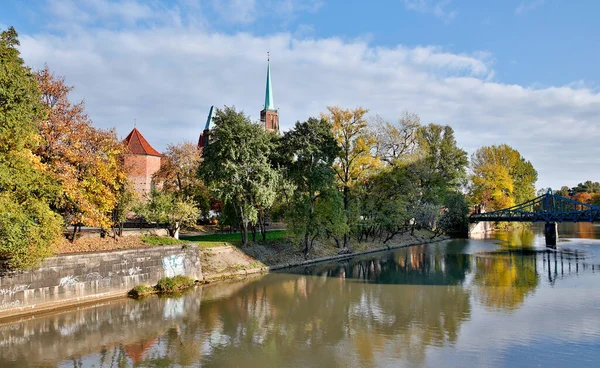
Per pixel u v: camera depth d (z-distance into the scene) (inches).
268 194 1481.3
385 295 1176.2
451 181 2824.8
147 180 2701.8
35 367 670.5
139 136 2773.1
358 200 2133.4
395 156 2386.8
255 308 1040.8
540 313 960.9
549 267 1635.1
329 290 1249.4
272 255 1718.8
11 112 818.8
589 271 1529.3
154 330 862.5
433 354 722.2
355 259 1930.4
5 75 804.0
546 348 740.0
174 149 2054.6
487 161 3459.6
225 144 1437.0
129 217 2145.7
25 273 918.4
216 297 1156.5
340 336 826.2
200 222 2445.9
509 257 1951.3
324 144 1726.1
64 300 992.2
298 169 1724.9
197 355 727.1
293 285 1326.3
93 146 1178.0
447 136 2864.2
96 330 856.3
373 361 695.1
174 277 1250.6
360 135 1978.3
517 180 3622.0
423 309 1016.2
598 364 668.1
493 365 670.5
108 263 1093.8
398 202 2293.3
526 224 4355.3
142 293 1138.0
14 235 815.1
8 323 874.8
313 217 1769.2
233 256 1555.1
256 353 736.3
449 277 1443.2
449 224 2955.2
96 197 1148.5
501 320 911.7
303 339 810.2
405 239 2625.5
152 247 1219.2
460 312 983.6
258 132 1521.9
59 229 949.2
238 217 1718.8
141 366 677.9
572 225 4677.7
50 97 1131.3
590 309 989.8
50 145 1066.1
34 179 906.1
